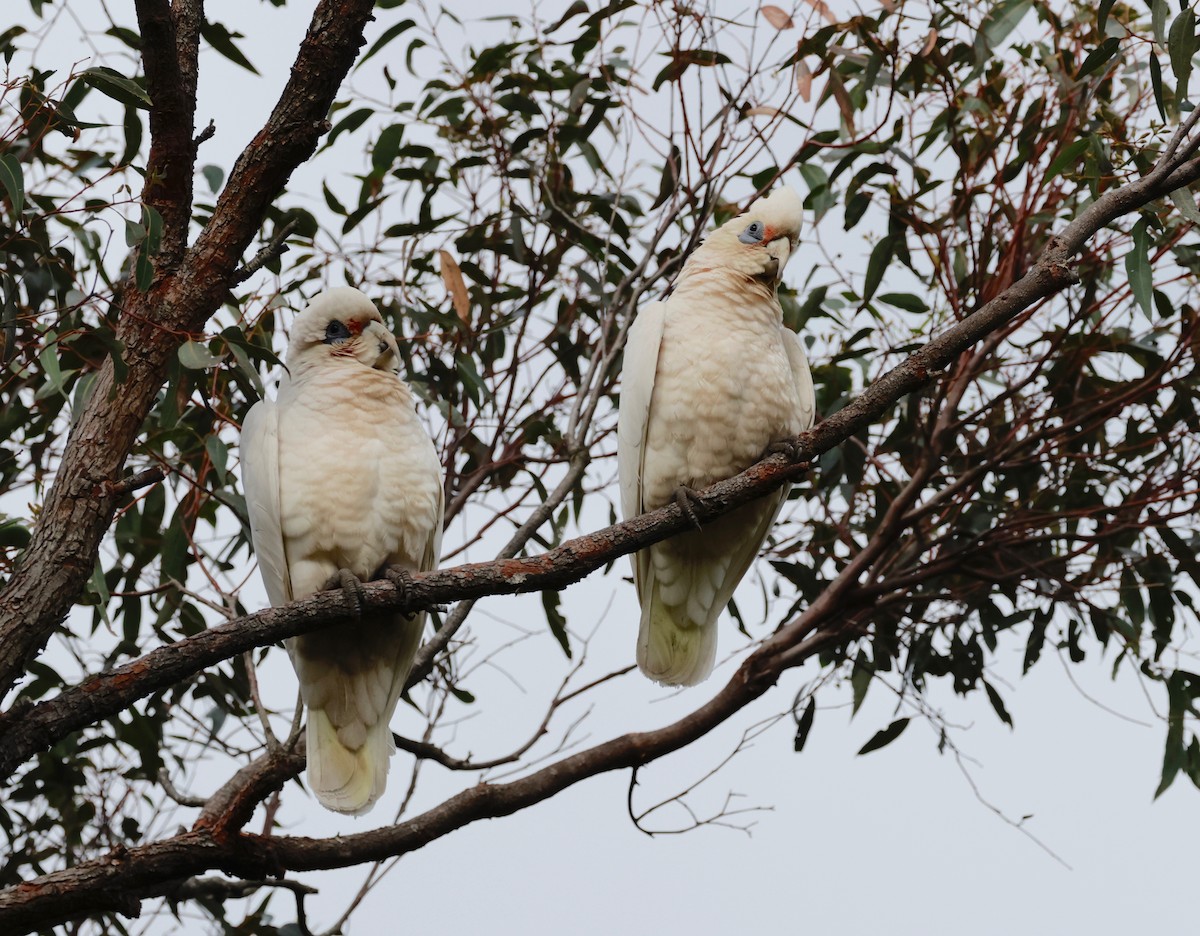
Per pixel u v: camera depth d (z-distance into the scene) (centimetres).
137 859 746
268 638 741
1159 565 1148
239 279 782
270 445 873
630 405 966
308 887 860
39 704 689
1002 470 1182
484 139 1150
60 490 741
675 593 997
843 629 1155
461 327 1094
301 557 865
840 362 1214
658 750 1016
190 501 1021
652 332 966
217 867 771
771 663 1105
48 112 809
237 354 796
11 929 720
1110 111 1119
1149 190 805
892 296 1120
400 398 902
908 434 1180
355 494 862
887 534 1134
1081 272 1159
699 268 996
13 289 868
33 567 725
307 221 1045
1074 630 1185
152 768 1021
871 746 1138
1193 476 1141
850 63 1134
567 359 1155
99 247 988
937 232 1120
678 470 959
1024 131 1110
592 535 790
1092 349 1148
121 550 1010
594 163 1140
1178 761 1109
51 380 728
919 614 1214
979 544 1176
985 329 791
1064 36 1158
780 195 1022
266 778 760
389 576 870
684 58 1076
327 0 781
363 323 922
